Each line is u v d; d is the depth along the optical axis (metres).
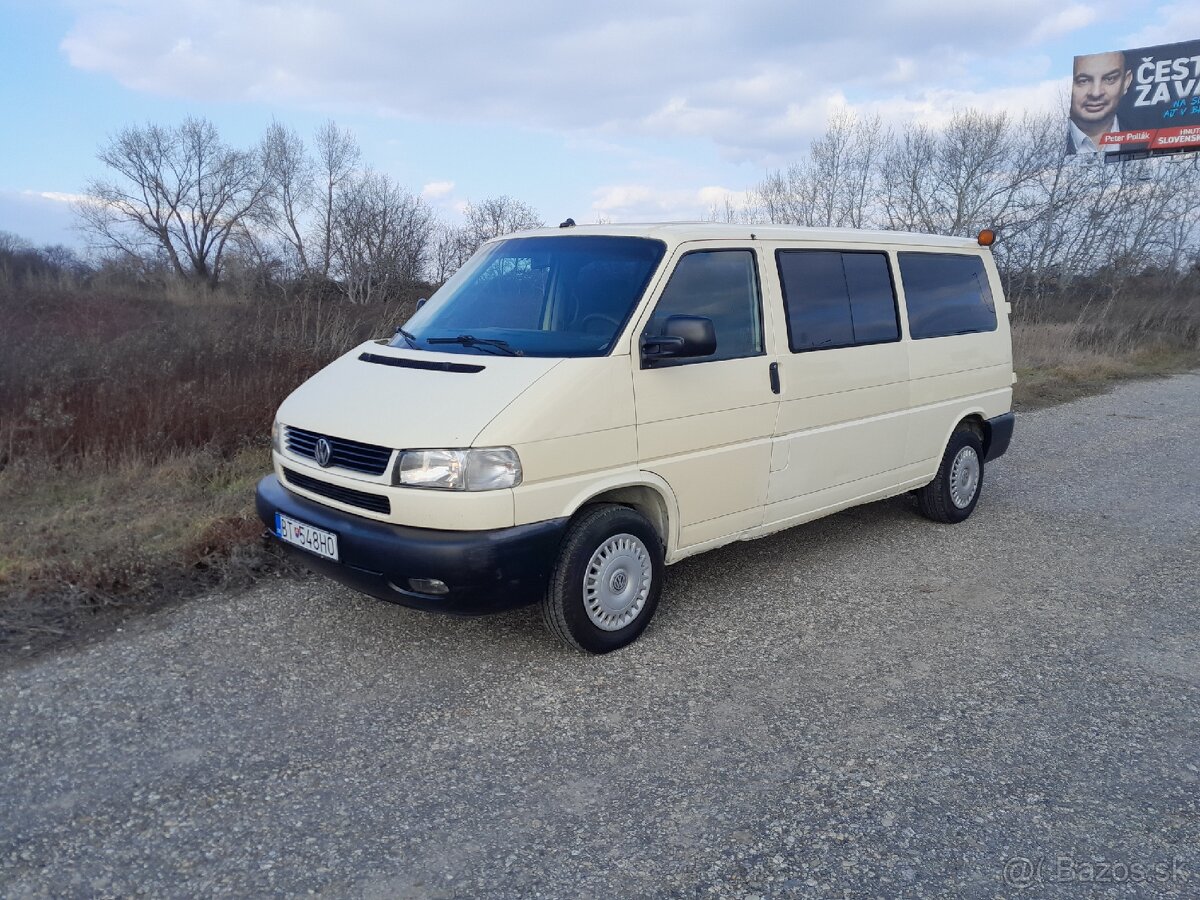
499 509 3.71
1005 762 3.45
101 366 8.26
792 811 3.11
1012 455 9.46
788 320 4.97
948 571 5.69
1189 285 24.78
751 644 4.50
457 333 4.59
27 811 3.00
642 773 3.33
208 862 2.78
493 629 4.56
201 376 8.29
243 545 5.35
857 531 6.52
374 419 3.93
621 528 4.21
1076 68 26.06
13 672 3.94
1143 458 9.34
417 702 3.82
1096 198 22.30
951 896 2.69
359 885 2.70
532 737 3.56
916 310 5.99
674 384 4.34
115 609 4.59
